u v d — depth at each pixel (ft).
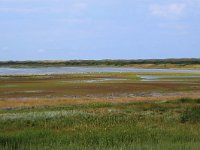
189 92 179.63
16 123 73.41
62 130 63.10
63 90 186.91
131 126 64.08
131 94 170.81
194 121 73.72
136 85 214.69
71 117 78.43
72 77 302.66
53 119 76.74
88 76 318.04
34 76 320.70
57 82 241.55
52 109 108.06
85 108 104.01
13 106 124.47
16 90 187.52
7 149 43.04
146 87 202.59
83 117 78.38
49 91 182.19
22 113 89.97
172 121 73.61
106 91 182.50
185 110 88.58
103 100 138.62
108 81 249.75
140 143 43.86
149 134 53.06
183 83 231.50
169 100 123.34
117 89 191.93
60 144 44.80
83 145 43.86
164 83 231.09
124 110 92.53
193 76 320.50
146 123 69.92
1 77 305.73
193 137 49.73
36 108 115.14
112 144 45.75
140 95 166.30
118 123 70.59
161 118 77.25
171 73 383.04
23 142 47.75
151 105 104.94
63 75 338.13
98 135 52.24
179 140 47.47
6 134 56.13
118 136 51.47
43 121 74.69
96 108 101.45
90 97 157.28
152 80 261.65
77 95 165.89
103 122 71.67
